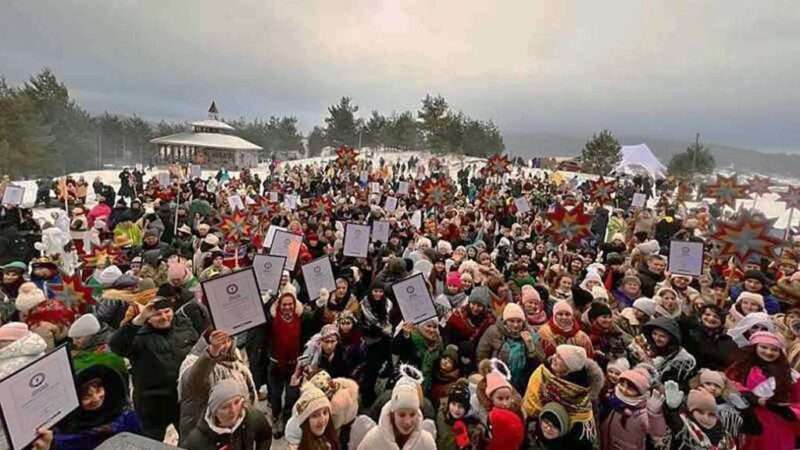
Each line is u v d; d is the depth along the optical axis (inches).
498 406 138.4
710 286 279.1
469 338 198.8
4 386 95.1
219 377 141.1
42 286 231.6
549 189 1195.9
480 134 2962.6
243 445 127.3
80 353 143.3
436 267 304.8
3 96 1827.0
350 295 226.4
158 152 2388.0
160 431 161.8
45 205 843.4
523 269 298.4
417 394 129.3
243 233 447.2
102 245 387.2
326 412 129.3
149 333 162.9
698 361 193.3
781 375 155.4
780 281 251.0
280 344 203.9
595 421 147.6
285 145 3494.1
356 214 566.6
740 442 151.8
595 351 184.1
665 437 137.3
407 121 2992.1
